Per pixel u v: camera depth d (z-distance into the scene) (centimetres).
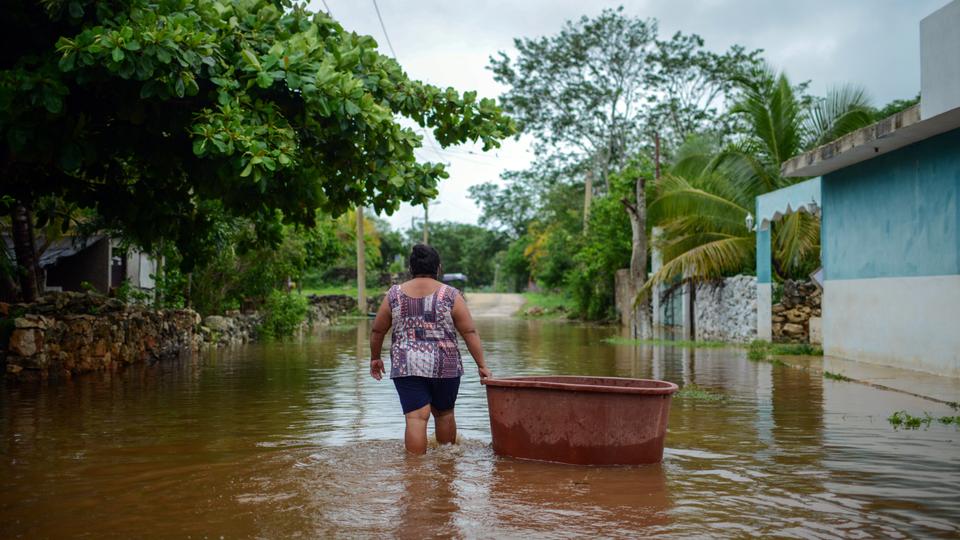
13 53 768
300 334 2294
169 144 849
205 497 409
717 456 515
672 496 409
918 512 380
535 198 6188
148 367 1191
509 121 939
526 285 7431
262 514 377
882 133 1015
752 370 1134
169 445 558
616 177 3036
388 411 732
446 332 527
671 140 3969
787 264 1828
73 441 575
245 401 803
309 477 453
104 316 1152
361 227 3756
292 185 890
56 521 367
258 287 1972
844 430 619
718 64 3819
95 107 776
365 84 862
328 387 934
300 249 1991
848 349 1276
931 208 1012
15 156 754
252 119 751
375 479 446
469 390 905
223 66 759
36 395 843
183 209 1034
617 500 402
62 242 1745
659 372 1109
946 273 975
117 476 459
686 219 1972
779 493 416
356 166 874
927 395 812
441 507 388
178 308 1616
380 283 5625
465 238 8806
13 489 429
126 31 646
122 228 1306
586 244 3484
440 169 902
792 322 1653
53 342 1012
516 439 501
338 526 357
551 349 1656
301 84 746
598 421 481
